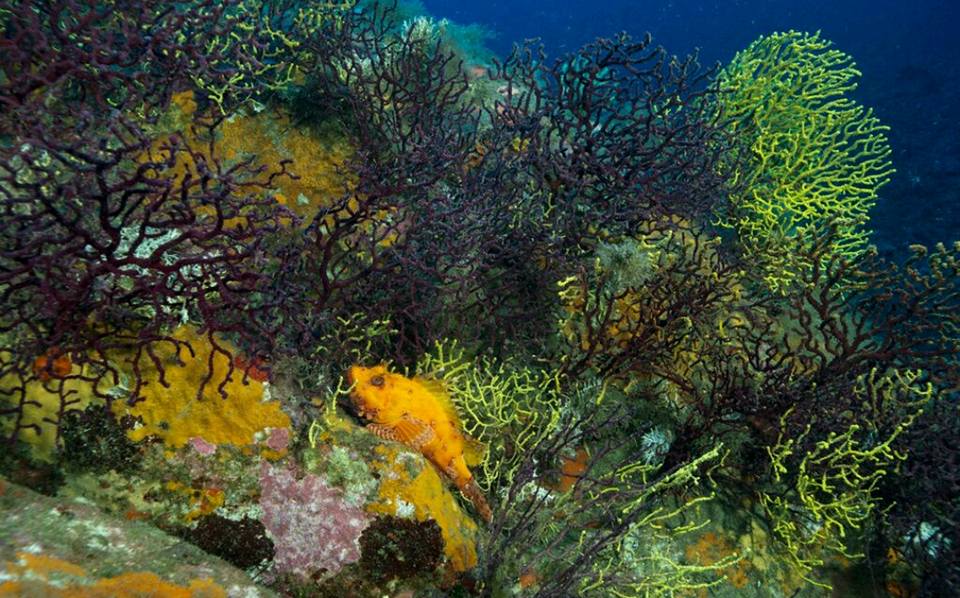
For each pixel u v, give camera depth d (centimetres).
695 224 593
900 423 458
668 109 561
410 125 537
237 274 291
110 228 261
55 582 189
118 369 288
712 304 499
